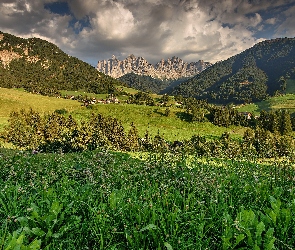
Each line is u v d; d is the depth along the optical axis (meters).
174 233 3.91
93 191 5.81
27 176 7.81
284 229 4.04
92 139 50.78
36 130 81.31
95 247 3.91
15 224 4.36
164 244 3.58
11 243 3.32
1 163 9.45
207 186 6.26
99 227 4.12
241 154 10.45
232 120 178.12
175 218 4.28
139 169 8.45
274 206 4.71
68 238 4.02
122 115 174.12
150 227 3.93
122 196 5.32
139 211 4.49
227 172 8.16
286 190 6.34
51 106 178.25
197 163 8.91
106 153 9.32
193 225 4.21
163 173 7.80
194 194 5.86
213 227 4.32
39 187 6.00
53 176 7.13
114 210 4.64
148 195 5.48
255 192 6.11
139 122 166.50
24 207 4.84
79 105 190.00
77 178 7.68
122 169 8.55
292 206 4.85
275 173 8.12
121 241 4.13
